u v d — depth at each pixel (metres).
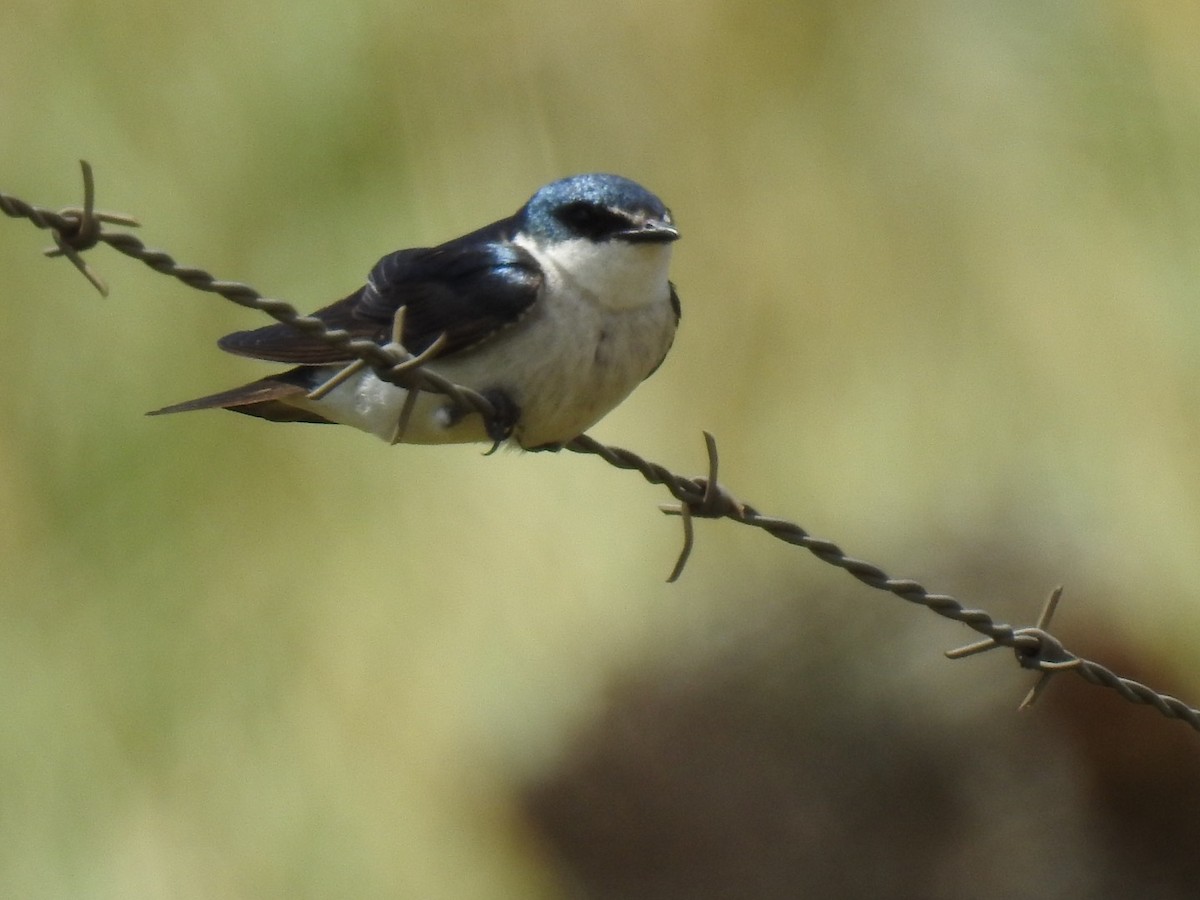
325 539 12.27
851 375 12.98
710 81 12.81
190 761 12.20
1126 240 13.43
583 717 11.95
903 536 12.49
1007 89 13.39
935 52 13.35
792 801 11.42
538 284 7.84
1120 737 11.18
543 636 12.27
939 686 11.40
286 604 12.24
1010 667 11.42
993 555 12.31
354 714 12.24
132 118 12.00
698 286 12.90
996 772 11.20
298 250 12.12
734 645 11.88
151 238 11.98
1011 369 13.16
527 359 7.86
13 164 11.88
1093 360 13.27
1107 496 12.94
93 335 11.98
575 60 12.59
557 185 8.09
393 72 12.28
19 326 11.91
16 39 11.95
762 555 12.48
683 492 7.82
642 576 12.41
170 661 12.20
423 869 12.13
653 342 8.09
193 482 12.12
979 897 11.05
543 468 12.56
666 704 11.73
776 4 12.95
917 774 11.28
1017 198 13.38
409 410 7.16
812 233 13.00
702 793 11.52
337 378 7.00
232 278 12.08
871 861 11.24
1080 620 11.73
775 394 12.88
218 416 12.15
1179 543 12.84
